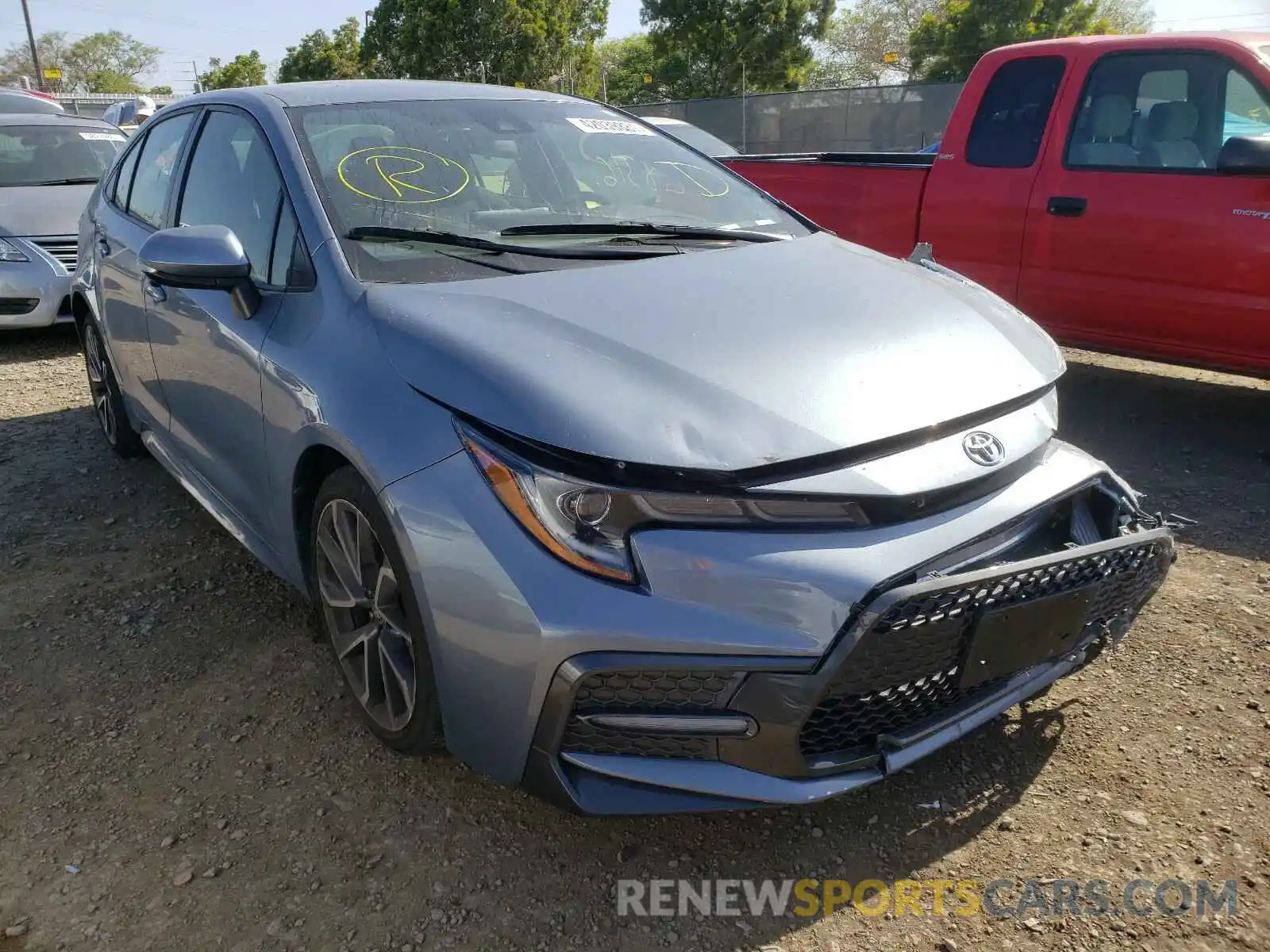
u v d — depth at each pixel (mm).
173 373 3410
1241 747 2562
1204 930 2021
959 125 5414
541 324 2260
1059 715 2719
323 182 2803
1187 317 4641
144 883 2184
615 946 2010
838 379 2164
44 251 7031
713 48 36500
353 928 2061
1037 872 2186
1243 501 4148
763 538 1924
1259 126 4410
